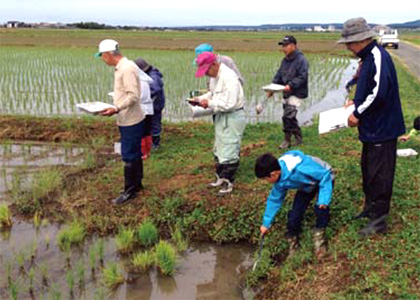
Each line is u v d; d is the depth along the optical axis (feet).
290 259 15.66
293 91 24.17
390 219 15.81
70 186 22.72
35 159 27.50
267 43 139.33
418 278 12.75
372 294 12.43
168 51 104.47
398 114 13.98
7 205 21.35
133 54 93.50
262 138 28.71
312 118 37.32
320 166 14.97
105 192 21.50
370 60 13.47
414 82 52.13
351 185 18.63
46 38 148.77
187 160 24.61
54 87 50.80
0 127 32.81
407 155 22.07
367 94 13.70
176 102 42.57
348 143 25.54
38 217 20.11
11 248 17.90
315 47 123.24
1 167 26.21
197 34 204.64
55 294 14.90
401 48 133.59
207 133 30.71
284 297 13.89
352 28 13.44
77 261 17.04
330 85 55.31
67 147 29.63
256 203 18.79
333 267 14.15
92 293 15.19
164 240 18.44
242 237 18.13
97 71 63.67
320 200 14.62
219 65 18.24
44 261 17.02
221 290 15.48
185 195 20.11
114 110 18.62
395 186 18.15
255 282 15.53
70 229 18.48
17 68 66.54
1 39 138.92
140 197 20.51
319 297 13.03
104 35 175.94
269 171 14.24
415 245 14.17
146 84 24.03
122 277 15.84
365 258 13.99
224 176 19.67
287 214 17.62
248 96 46.11
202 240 18.54
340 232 15.83
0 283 15.65
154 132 26.99
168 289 15.53
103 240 18.53
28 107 40.78
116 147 27.63
